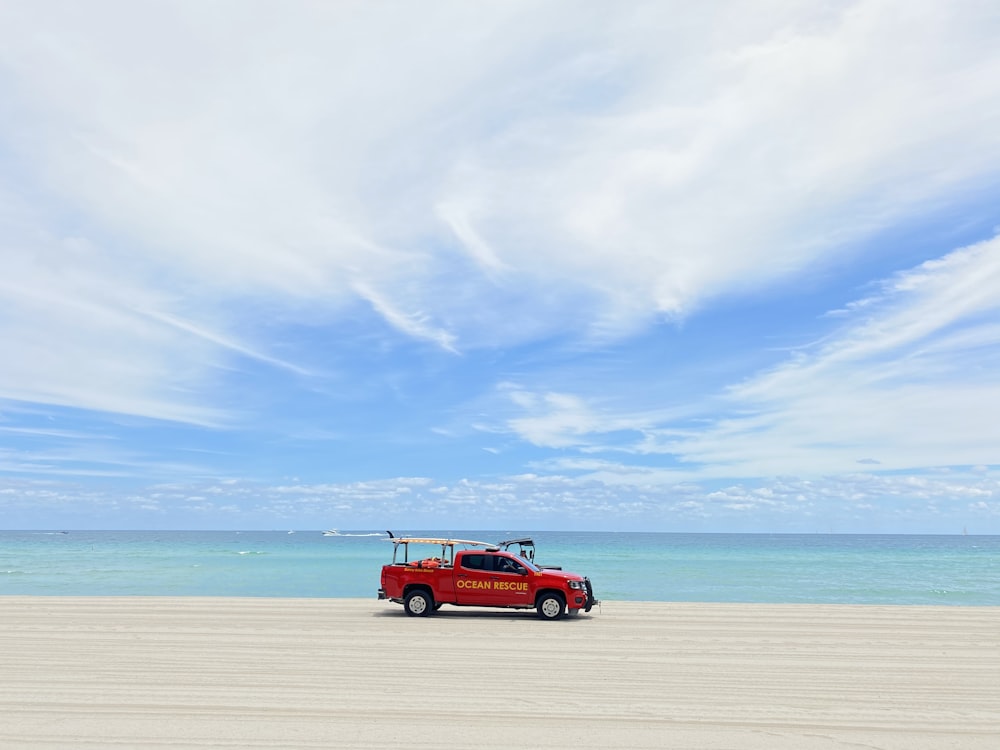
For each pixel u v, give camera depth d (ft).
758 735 25.70
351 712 28.27
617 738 25.17
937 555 253.44
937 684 34.91
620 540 562.66
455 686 33.30
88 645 45.03
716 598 95.86
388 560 187.42
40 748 23.38
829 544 460.14
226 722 26.66
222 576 129.70
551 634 51.39
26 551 255.50
